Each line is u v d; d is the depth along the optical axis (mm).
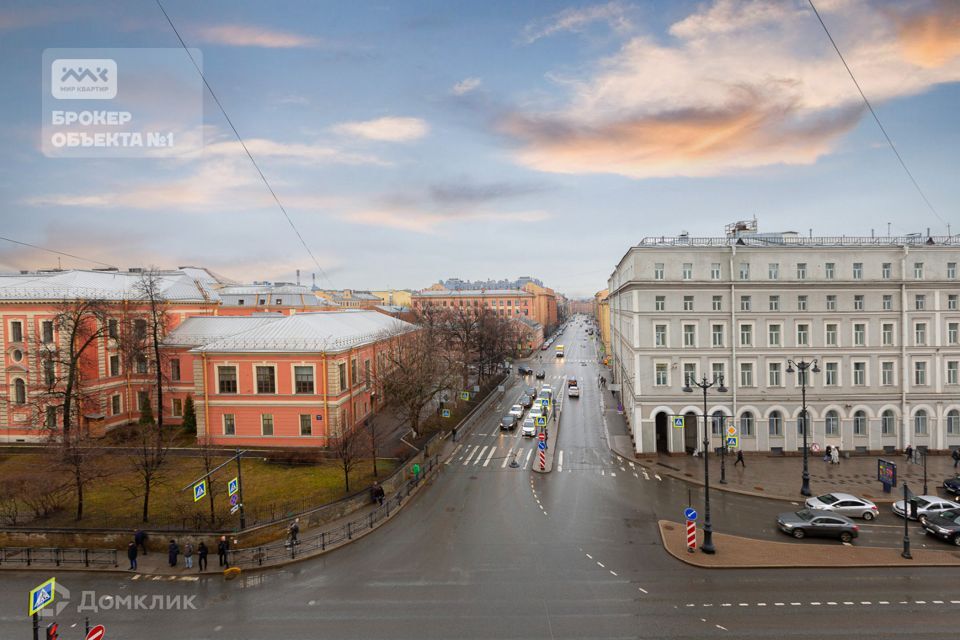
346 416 51531
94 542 29406
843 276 46750
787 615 21719
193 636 20797
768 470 43094
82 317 49625
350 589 24500
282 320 54594
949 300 46625
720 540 29641
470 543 29719
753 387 46688
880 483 39531
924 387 46531
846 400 46500
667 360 47062
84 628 21484
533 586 24531
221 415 49125
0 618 22422
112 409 53688
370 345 61188
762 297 46500
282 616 22188
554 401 70875
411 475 42219
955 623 21047
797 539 29844
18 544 29781
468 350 91062
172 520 31469
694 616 21688
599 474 43156
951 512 30875
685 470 43656
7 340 50469
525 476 42906
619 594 23641
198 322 58438
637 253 47250
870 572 25734
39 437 49469
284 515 31797
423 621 21562
